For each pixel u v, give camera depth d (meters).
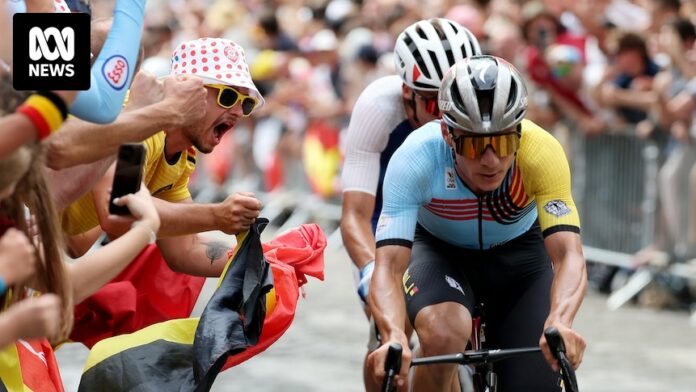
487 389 11.98
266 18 38.56
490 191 12.54
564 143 28.91
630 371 21.16
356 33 34.28
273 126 38.38
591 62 29.59
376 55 33.28
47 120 8.01
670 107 26.61
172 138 12.08
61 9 10.72
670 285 27.02
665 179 26.94
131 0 9.74
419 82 13.85
